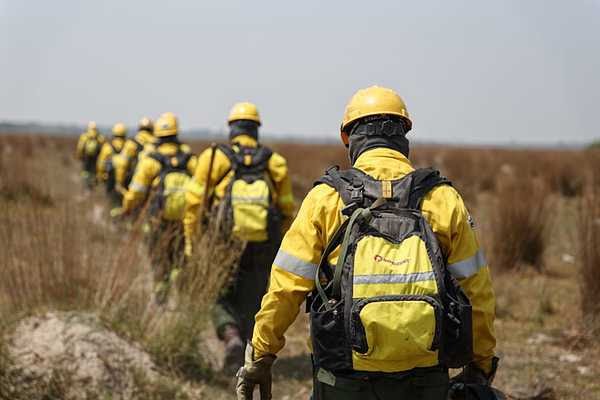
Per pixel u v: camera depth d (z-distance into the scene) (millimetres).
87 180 36125
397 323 5086
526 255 18125
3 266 11781
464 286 5543
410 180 5617
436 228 5523
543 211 18953
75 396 9922
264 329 5656
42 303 11664
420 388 5422
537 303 15234
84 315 11133
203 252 11156
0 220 12070
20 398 9734
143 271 12711
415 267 5223
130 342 11000
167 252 13945
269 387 5953
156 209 14344
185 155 14914
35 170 28203
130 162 22984
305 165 47875
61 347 10336
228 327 11617
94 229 13680
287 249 5648
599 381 10992
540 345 12734
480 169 44406
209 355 11977
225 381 11219
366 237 5344
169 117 15195
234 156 11172
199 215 11477
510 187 20891
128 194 14828
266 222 10945
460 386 5695
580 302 13953
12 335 10562
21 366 10016
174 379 10773
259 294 11406
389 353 5141
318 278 5562
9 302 11672
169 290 12219
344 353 5340
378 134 5945
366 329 5133
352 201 5523
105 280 11820
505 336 13258
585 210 14297
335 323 5328
